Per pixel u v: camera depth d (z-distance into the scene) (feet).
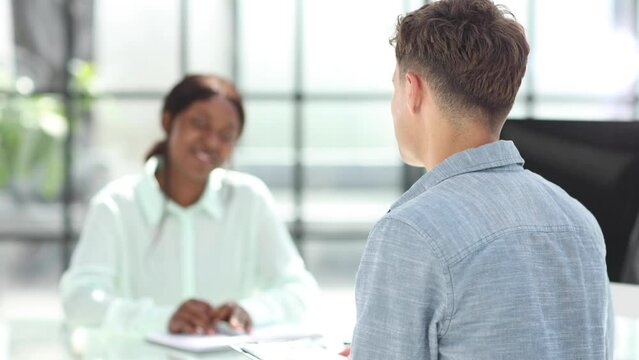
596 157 6.57
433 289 3.78
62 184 16.19
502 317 3.79
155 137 16.20
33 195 16.16
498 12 4.15
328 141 15.99
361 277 3.98
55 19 16.14
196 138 8.43
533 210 4.03
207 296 8.59
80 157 16.20
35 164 16.15
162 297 8.49
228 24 15.92
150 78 16.12
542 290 3.92
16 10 16.08
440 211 3.87
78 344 6.79
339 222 16.12
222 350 6.53
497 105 4.10
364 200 16.11
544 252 3.97
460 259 3.78
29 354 6.44
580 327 4.00
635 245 6.43
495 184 4.03
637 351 6.76
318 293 8.41
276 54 15.90
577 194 6.61
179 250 8.55
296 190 16.03
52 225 16.19
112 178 16.24
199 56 16.02
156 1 16.03
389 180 16.10
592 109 15.62
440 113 4.12
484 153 4.11
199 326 7.01
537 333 3.83
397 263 3.83
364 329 3.88
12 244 16.15
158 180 8.67
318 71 15.89
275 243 8.75
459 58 4.01
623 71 15.56
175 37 16.05
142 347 6.66
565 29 15.55
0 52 16.08
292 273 8.55
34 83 16.14
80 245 8.27
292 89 15.89
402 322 3.80
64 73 16.15
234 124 8.63
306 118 15.97
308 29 15.84
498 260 3.83
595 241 4.18
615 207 6.50
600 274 4.15
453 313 3.78
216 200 8.70
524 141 6.75
